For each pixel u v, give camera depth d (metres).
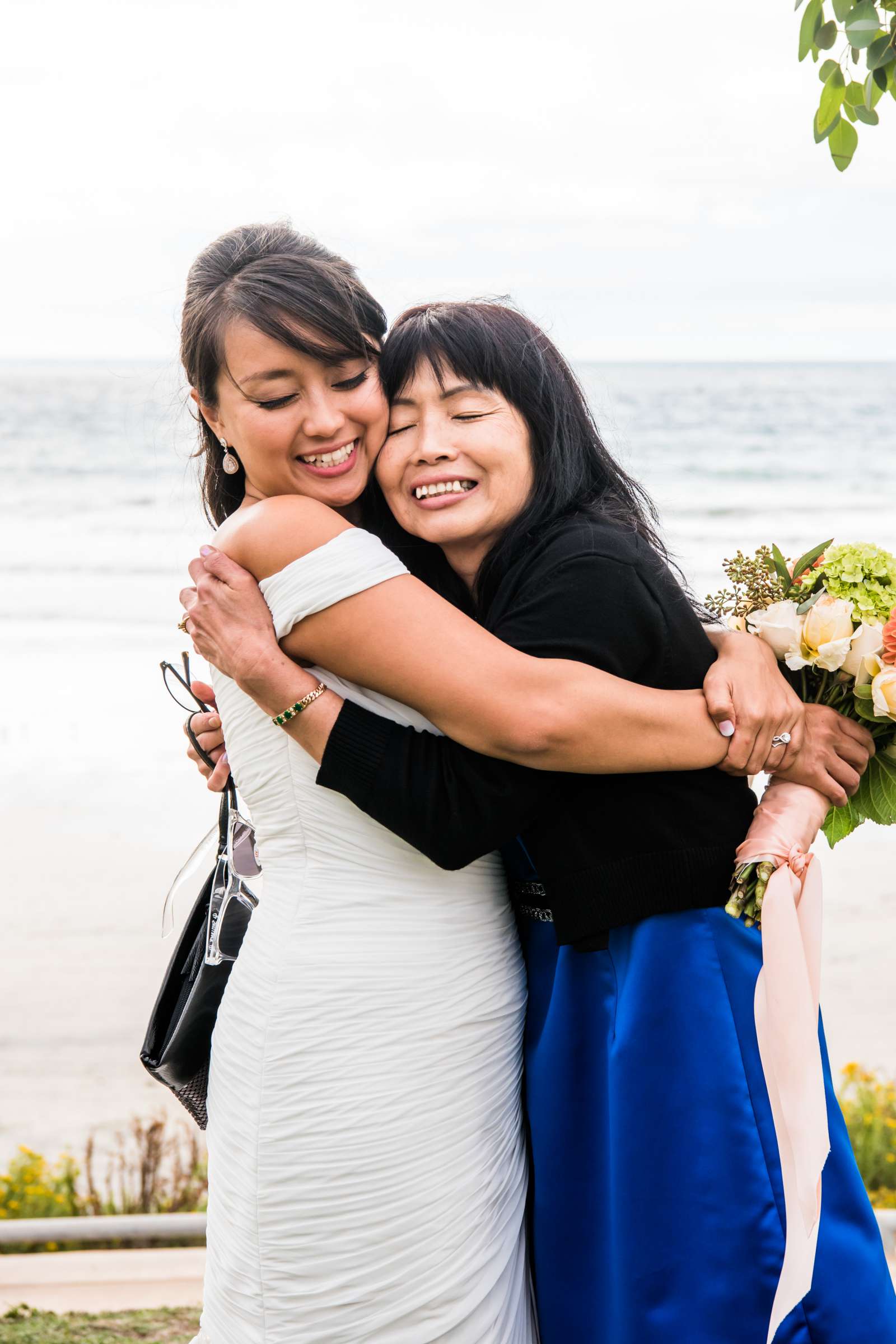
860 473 29.84
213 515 2.14
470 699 1.65
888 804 1.99
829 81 2.00
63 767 13.73
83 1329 3.27
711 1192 1.73
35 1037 7.79
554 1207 1.86
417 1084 1.78
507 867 1.96
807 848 1.80
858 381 38.53
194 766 13.86
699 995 1.76
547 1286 1.88
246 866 2.05
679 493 28.45
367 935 1.81
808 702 1.97
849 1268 1.77
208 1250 1.98
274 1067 1.81
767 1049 1.72
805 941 1.80
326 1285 1.78
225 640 1.76
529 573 1.79
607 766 1.69
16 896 10.13
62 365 44.31
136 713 15.84
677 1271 1.73
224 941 2.03
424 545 2.06
